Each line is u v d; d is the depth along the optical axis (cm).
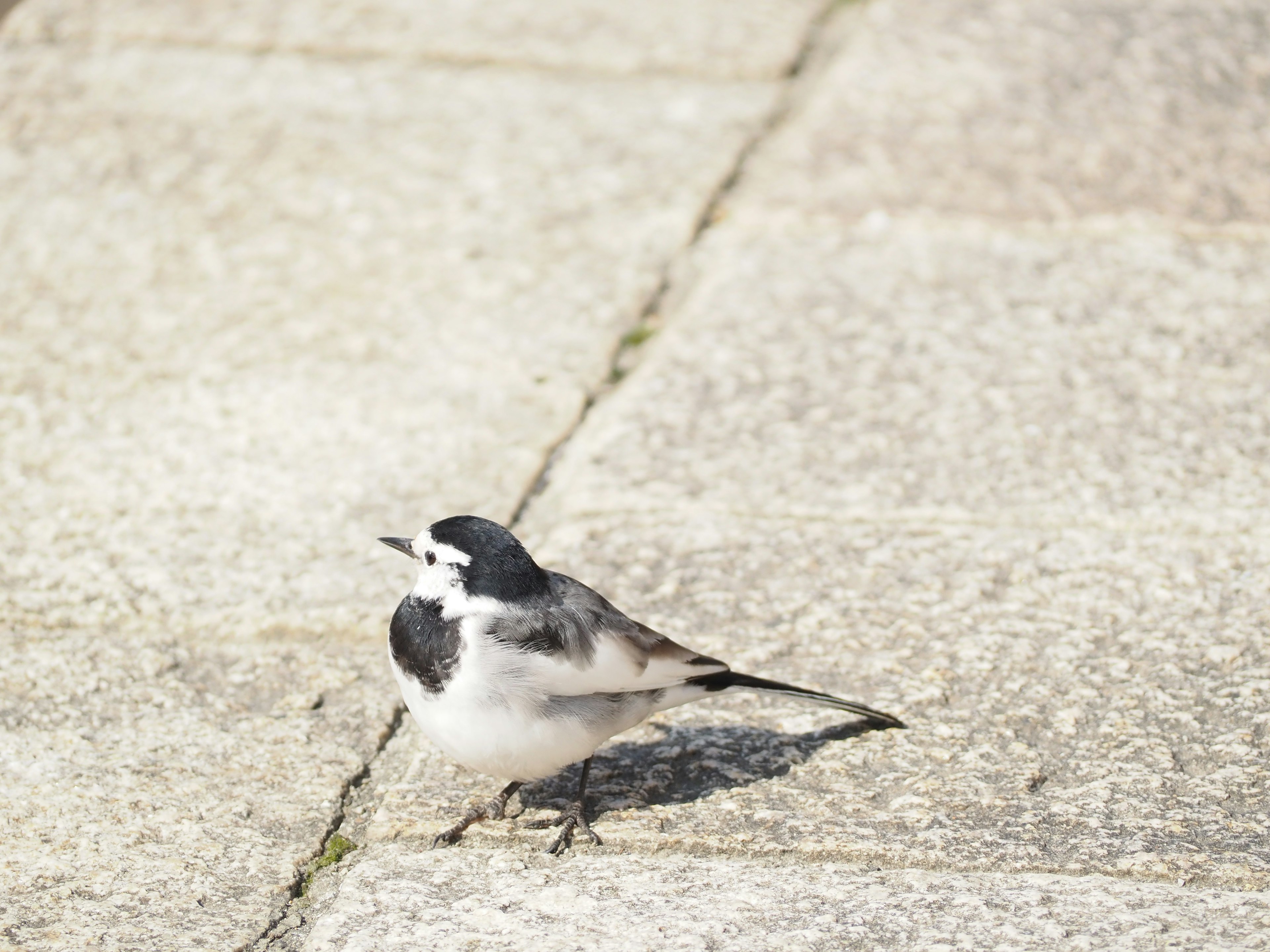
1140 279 1246
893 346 1173
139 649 876
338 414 1112
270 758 786
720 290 1260
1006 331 1184
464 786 760
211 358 1188
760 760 771
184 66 1667
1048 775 747
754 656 852
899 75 1595
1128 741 769
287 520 994
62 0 1822
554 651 675
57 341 1209
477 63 1677
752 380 1138
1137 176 1396
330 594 917
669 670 706
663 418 1094
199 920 664
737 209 1394
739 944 624
